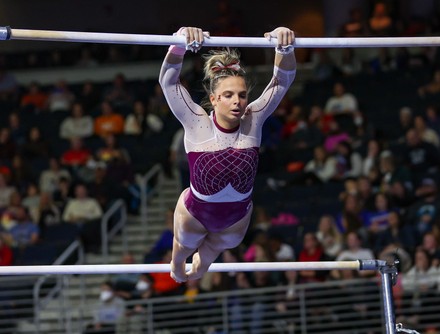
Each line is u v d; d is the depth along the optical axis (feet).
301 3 103.96
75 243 70.28
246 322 63.26
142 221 77.36
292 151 79.15
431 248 62.44
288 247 65.21
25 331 65.46
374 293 63.00
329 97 86.33
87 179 79.25
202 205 30.66
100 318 64.64
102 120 85.81
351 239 63.62
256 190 75.72
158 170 80.64
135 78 98.58
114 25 103.65
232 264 36.58
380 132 79.82
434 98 83.41
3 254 70.18
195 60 88.33
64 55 101.14
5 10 104.47
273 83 31.24
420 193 70.38
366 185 70.03
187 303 63.16
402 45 32.19
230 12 97.60
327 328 62.75
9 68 99.91
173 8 103.71
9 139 84.58
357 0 96.22
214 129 30.27
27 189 79.61
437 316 59.21
